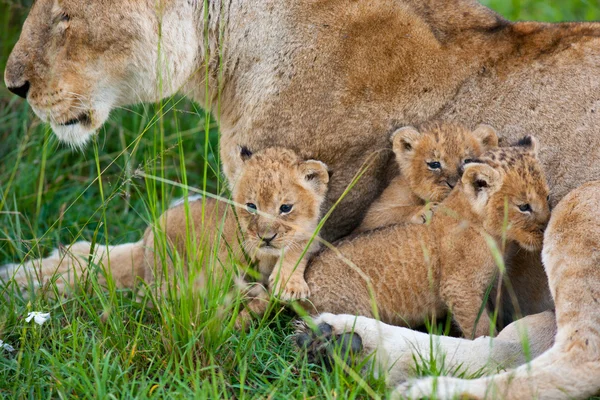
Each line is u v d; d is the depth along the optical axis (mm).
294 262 9711
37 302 9750
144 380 8266
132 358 8812
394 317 9680
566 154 9641
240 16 10352
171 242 10469
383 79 10000
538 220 9422
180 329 8930
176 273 9430
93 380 8555
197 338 8734
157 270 10203
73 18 10367
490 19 10266
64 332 9227
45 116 10750
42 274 11078
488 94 9938
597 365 8156
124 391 8125
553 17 17125
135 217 13117
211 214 9844
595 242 8812
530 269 9922
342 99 10031
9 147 13898
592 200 9023
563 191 9641
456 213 9570
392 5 10094
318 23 10094
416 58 9984
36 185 13211
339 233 10508
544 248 9117
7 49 14914
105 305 9188
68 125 10734
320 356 8906
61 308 9594
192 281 9016
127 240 12758
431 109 10055
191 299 8992
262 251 9625
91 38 10383
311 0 10141
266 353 9039
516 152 9531
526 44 9961
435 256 9562
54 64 10500
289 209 9680
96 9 10297
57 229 12578
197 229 10359
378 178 10336
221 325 8961
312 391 8438
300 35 10109
